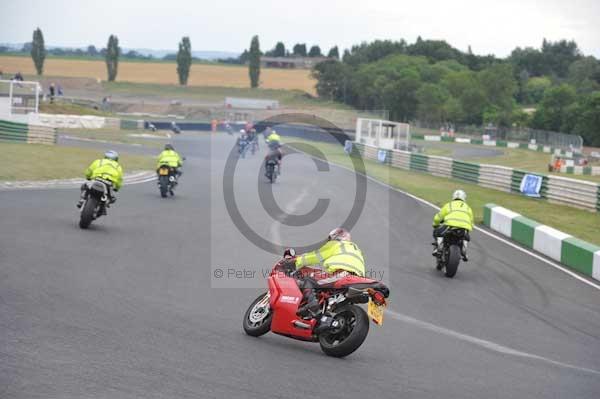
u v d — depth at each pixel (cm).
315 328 1702
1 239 2778
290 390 1348
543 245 3841
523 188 6569
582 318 2439
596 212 5438
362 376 1518
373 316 1642
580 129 17325
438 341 1953
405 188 6925
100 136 11712
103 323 1741
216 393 1286
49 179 5184
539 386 1585
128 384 1289
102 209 3303
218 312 2038
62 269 2370
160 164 4875
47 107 14012
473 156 13012
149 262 2675
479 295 2684
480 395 1473
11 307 1800
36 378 1277
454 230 3047
